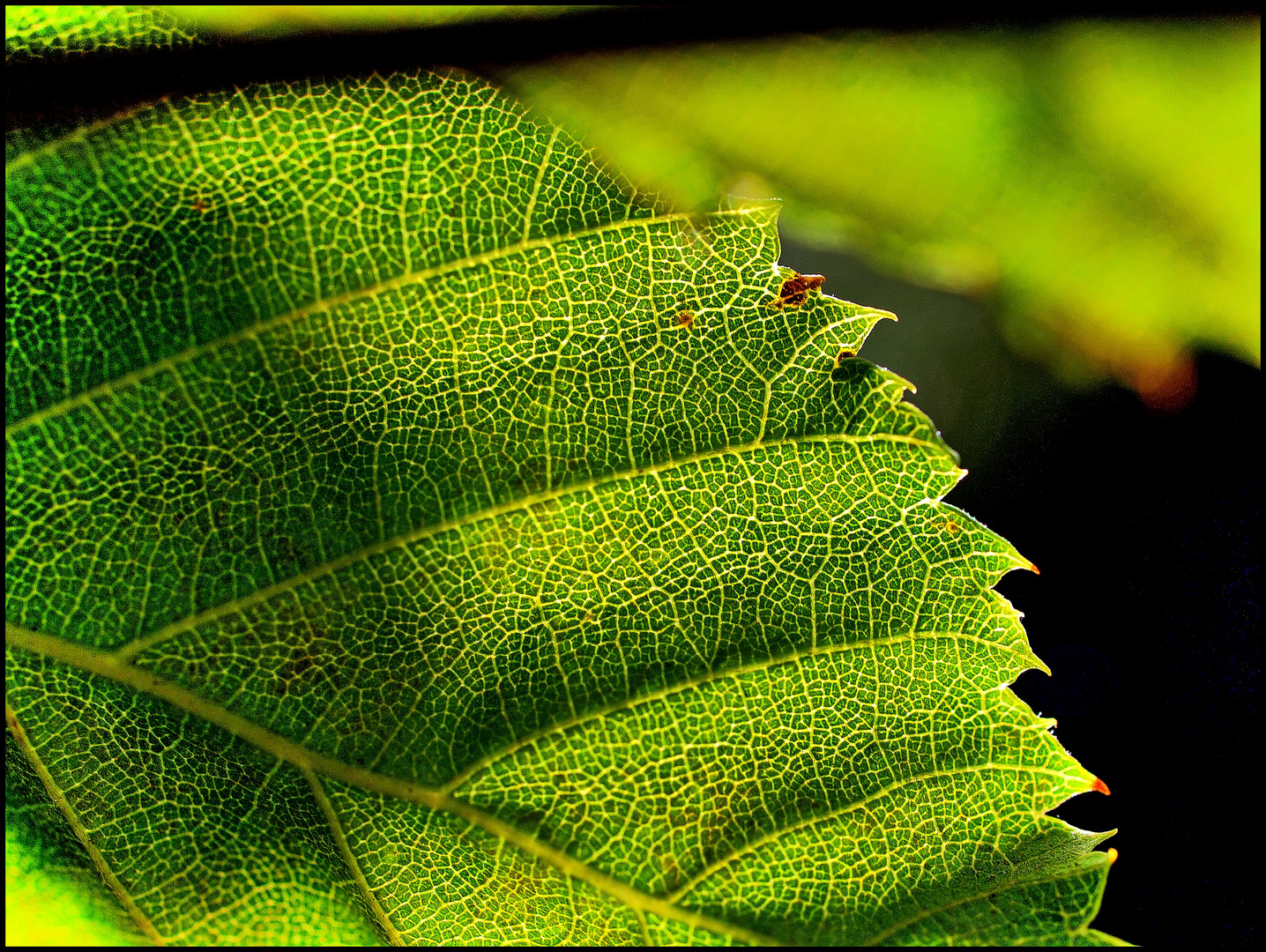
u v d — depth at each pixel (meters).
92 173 0.09
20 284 0.09
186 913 0.09
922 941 0.09
